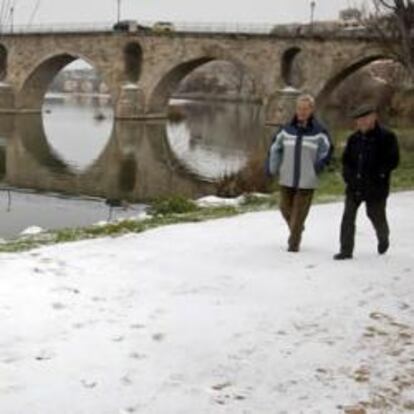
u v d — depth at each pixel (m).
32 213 27.84
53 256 10.61
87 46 89.12
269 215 15.48
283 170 11.12
